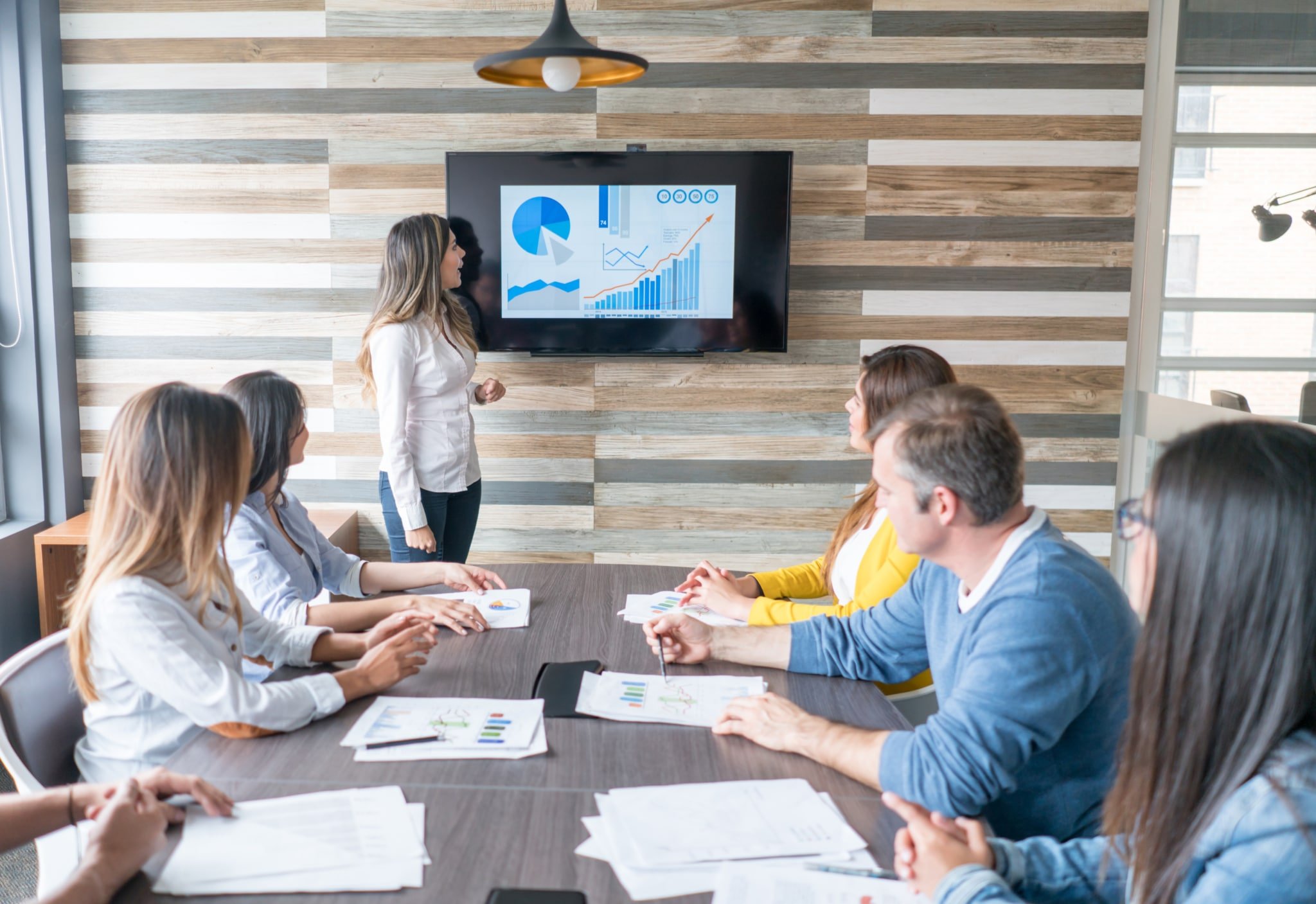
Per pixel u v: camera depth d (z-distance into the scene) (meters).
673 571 2.36
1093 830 1.35
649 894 1.06
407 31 3.43
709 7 3.42
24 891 2.24
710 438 3.62
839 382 3.60
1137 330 3.58
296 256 3.54
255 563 1.91
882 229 3.52
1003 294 3.55
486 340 3.50
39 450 3.45
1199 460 0.85
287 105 3.46
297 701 1.45
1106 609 1.30
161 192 3.50
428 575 2.21
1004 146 3.48
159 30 3.42
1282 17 2.96
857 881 1.08
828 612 1.94
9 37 3.29
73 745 1.57
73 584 3.28
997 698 1.26
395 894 1.05
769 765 1.36
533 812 1.22
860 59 3.44
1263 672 0.81
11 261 3.38
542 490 3.64
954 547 1.37
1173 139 3.40
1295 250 2.95
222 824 1.18
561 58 2.22
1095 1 3.40
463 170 3.42
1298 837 0.79
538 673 1.69
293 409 1.96
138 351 3.57
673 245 3.46
